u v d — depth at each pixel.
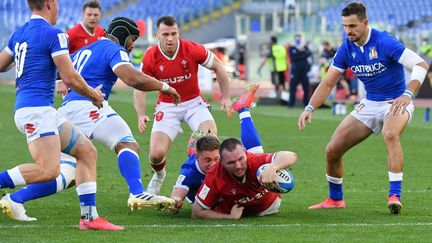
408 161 30.95
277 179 17.50
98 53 19.12
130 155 18.20
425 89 66.56
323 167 29.05
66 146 17.12
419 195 22.81
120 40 19.41
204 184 18.64
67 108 19.30
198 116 22.98
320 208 20.69
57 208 20.41
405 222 18.34
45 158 16.45
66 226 17.73
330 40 84.69
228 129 43.19
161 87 18.08
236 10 95.81
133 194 17.69
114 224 18.11
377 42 20.17
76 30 29.80
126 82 18.05
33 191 18.66
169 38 22.23
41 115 16.47
